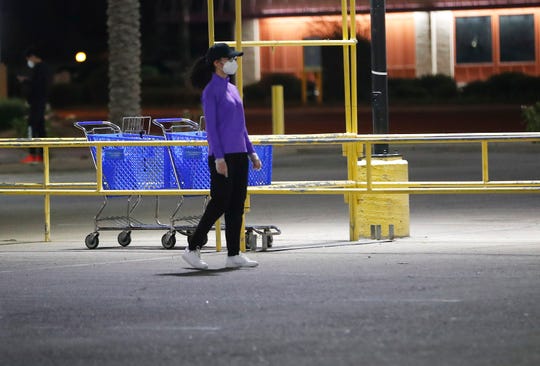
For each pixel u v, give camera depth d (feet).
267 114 313.32
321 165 176.24
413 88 349.00
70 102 361.30
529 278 70.85
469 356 50.85
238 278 73.87
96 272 78.13
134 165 94.27
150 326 59.16
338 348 52.90
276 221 113.09
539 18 361.30
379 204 96.17
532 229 101.40
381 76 95.91
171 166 94.02
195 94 345.92
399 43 367.25
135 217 119.34
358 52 332.19
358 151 93.50
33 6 432.25
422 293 66.18
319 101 351.05
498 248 86.02
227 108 76.02
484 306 61.93
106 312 63.21
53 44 435.53
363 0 346.74
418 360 50.31
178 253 89.30
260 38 372.38
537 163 166.71
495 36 364.38
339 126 262.26
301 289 68.69
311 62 365.61
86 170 172.24
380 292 66.90
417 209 119.85
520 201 124.16
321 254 84.94
